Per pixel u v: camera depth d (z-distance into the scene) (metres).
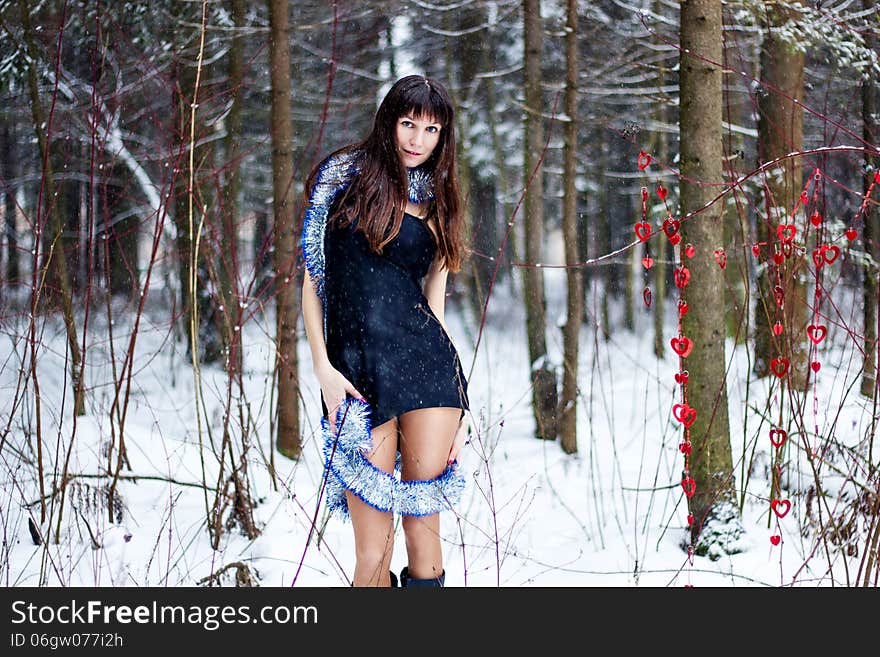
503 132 9.98
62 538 2.87
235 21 5.29
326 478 2.30
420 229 2.37
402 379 2.28
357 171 2.37
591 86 7.10
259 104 7.78
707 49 3.02
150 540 2.93
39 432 2.75
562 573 2.78
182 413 5.29
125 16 5.26
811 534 2.97
